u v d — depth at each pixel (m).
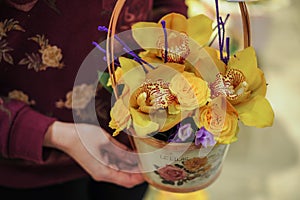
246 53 0.76
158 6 1.02
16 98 0.94
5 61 0.90
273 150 1.79
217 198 1.64
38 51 0.91
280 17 2.35
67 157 1.01
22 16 0.87
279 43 2.27
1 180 1.02
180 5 1.02
